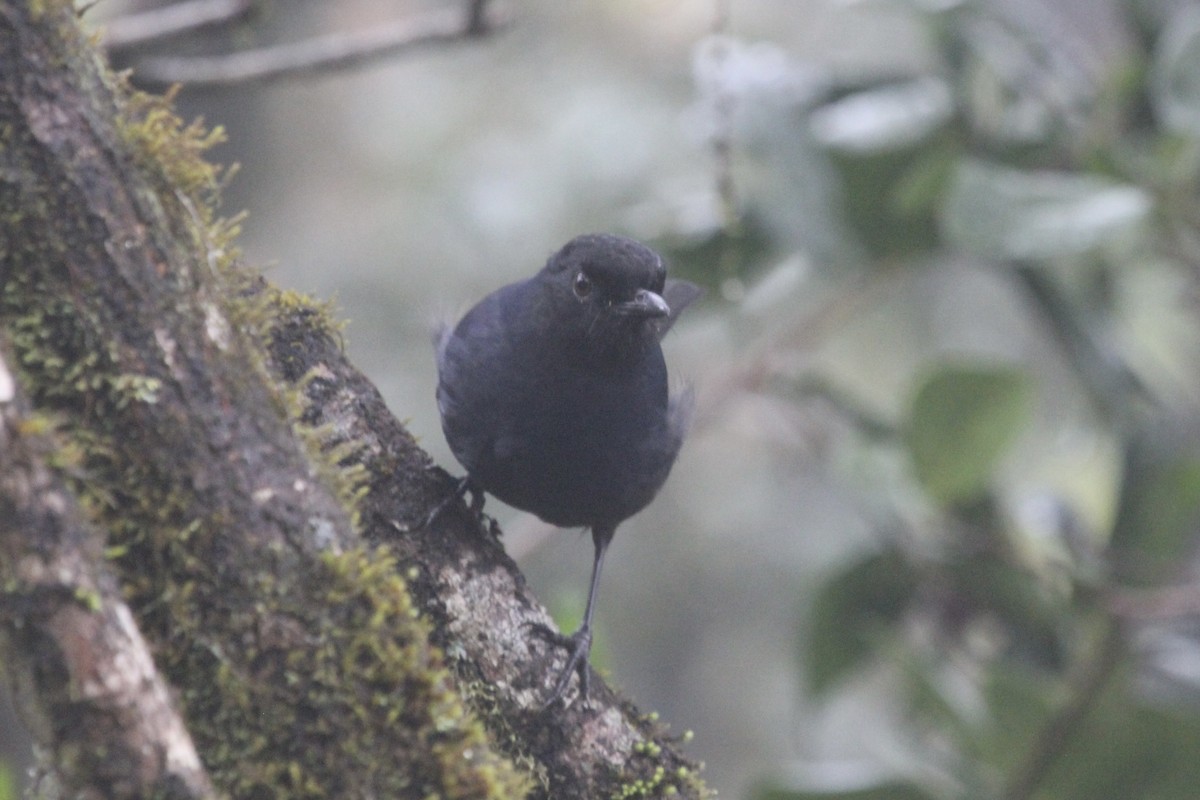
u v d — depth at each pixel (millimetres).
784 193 10203
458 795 4914
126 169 4938
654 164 18094
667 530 21109
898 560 10641
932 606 10805
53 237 4789
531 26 19984
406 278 18297
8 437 4180
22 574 4137
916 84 10570
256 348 5273
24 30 4828
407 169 18984
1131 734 9641
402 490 6273
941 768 10016
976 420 9805
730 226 9320
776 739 20938
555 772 6020
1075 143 10438
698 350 17500
